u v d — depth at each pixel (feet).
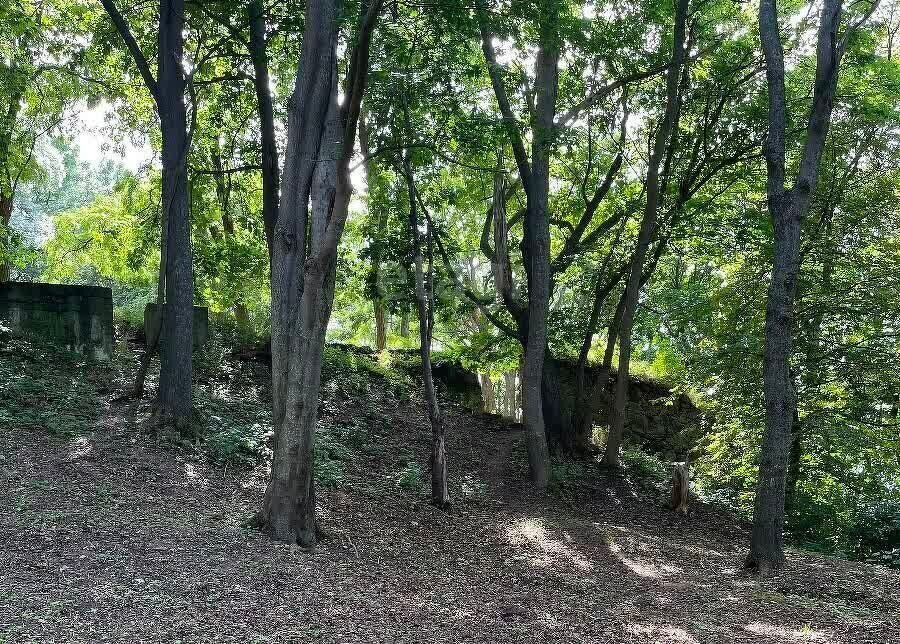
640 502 66.23
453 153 56.24
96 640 22.86
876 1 43.45
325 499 48.67
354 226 89.45
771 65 43.65
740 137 68.33
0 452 43.01
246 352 77.41
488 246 70.38
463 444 74.02
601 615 32.83
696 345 74.90
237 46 56.54
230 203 80.02
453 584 35.86
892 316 61.62
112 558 30.60
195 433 51.57
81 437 48.06
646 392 88.94
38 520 33.76
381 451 65.16
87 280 125.59
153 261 89.92
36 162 75.92
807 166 42.83
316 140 37.11
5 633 22.39
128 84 69.46
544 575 39.86
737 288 67.72
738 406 66.80
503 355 81.66
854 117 63.00
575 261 78.43
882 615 35.17
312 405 37.86
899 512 63.00
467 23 43.93
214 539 35.35
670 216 70.03
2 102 68.95
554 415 74.59
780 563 43.68
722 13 67.62
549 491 64.03
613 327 75.46
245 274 82.64
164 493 41.57
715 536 59.41
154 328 56.54
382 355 91.15
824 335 65.51
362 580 33.71
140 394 56.90
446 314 74.38
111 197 99.04
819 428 62.85
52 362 62.03
